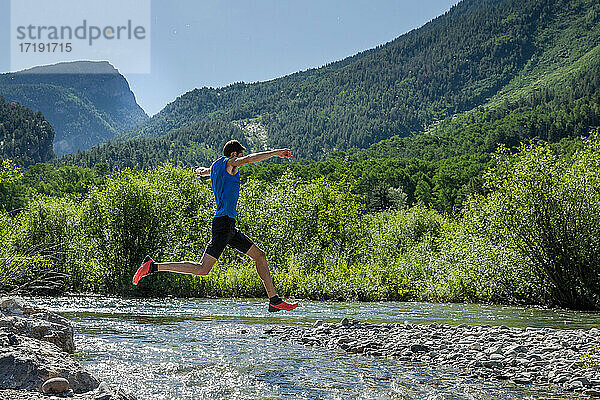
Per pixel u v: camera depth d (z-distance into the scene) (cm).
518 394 744
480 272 2416
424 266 2828
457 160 15212
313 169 13425
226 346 1102
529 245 2325
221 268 2825
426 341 1162
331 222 3747
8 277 2031
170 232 2920
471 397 720
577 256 2238
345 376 834
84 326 1388
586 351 1030
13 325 789
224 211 641
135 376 786
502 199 2388
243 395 698
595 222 2242
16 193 8531
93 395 528
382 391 740
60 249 2877
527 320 1722
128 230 2838
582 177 2311
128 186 2888
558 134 18950
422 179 13562
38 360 579
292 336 1249
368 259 3488
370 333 1279
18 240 2858
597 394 742
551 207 2281
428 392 742
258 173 12700
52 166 15850
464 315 1858
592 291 2227
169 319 1614
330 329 1344
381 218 5931
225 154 679
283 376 823
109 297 2566
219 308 2020
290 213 3581
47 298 2342
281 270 2875
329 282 2623
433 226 4672
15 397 487
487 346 1105
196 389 721
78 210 3138
